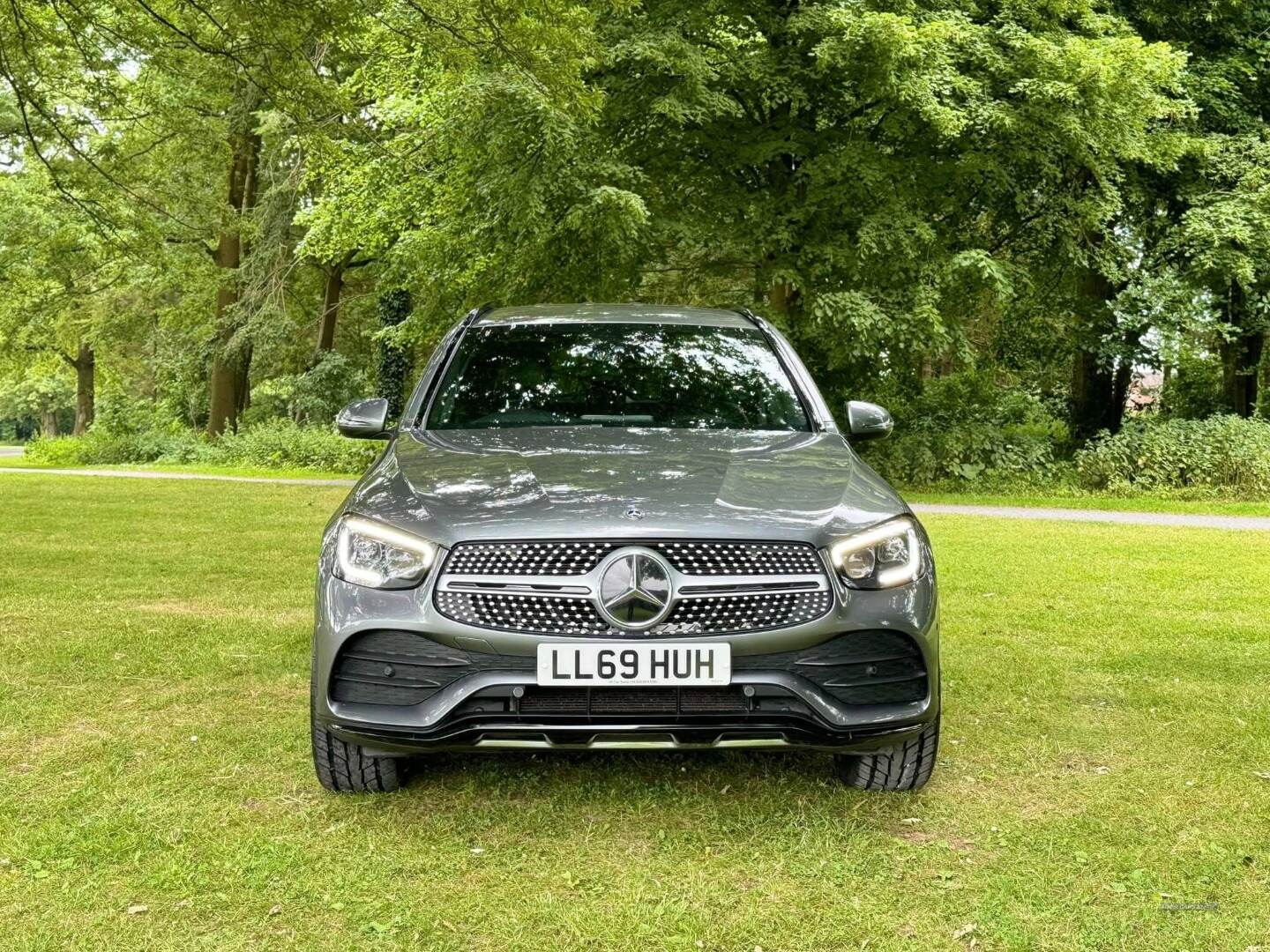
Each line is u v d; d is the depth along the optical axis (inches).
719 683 104.3
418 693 107.4
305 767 130.8
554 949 86.9
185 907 93.5
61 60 483.2
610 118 546.3
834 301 539.2
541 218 523.8
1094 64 528.4
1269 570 305.6
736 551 107.3
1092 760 137.2
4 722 148.3
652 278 788.0
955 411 673.0
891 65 498.9
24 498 529.7
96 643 196.2
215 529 394.3
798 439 140.3
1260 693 171.0
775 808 118.2
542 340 164.1
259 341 1011.3
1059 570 303.9
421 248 628.4
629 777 127.6
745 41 585.0
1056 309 727.7
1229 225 603.5
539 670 103.8
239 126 896.9
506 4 373.4
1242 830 113.3
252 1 381.1
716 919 92.1
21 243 1067.9
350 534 112.8
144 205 599.8
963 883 99.5
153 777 126.6
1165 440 598.5
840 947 87.7
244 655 189.3
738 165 599.5
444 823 113.0
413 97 639.1
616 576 104.7
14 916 91.4
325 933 89.3
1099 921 92.1
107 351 1448.1
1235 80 690.2
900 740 112.2
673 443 133.9
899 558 112.1
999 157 581.9
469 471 122.4
